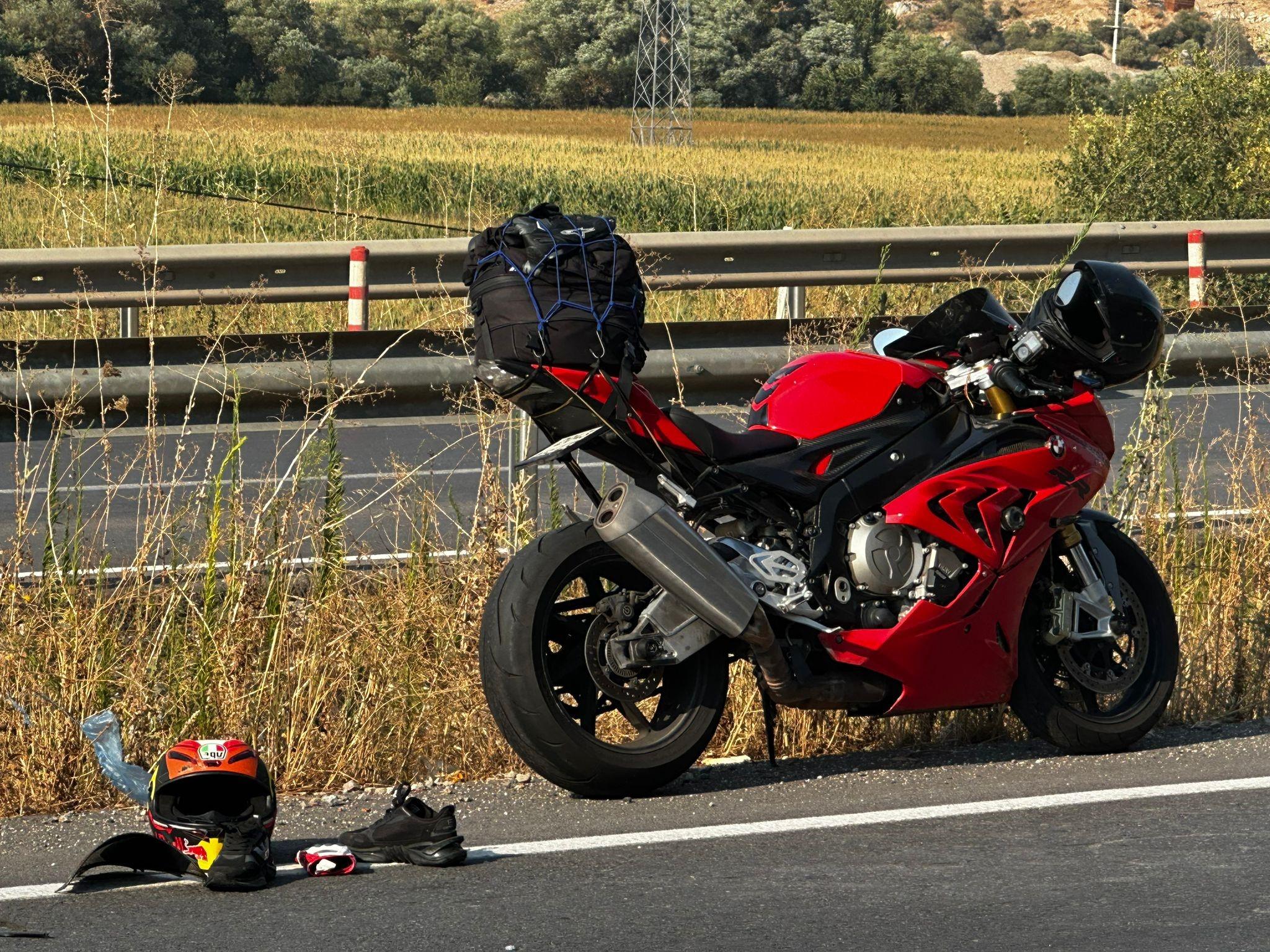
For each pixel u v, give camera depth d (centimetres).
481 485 962
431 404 1353
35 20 12425
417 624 903
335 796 800
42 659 841
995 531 809
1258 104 2738
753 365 1437
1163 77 2834
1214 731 902
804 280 1560
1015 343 838
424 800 782
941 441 812
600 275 718
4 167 3950
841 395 796
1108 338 826
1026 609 848
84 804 793
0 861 695
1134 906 611
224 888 640
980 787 788
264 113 14912
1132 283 836
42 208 3011
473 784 814
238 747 667
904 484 796
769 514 775
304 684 855
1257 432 1283
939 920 598
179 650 877
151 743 827
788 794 781
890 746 893
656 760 757
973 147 13575
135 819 758
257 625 890
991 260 1614
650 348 1421
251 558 931
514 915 609
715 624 725
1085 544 853
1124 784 788
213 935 590
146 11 18188
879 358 818
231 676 845
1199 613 993
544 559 746
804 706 773
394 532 1186
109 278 1404
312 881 657
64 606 890
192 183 4391
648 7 14100
